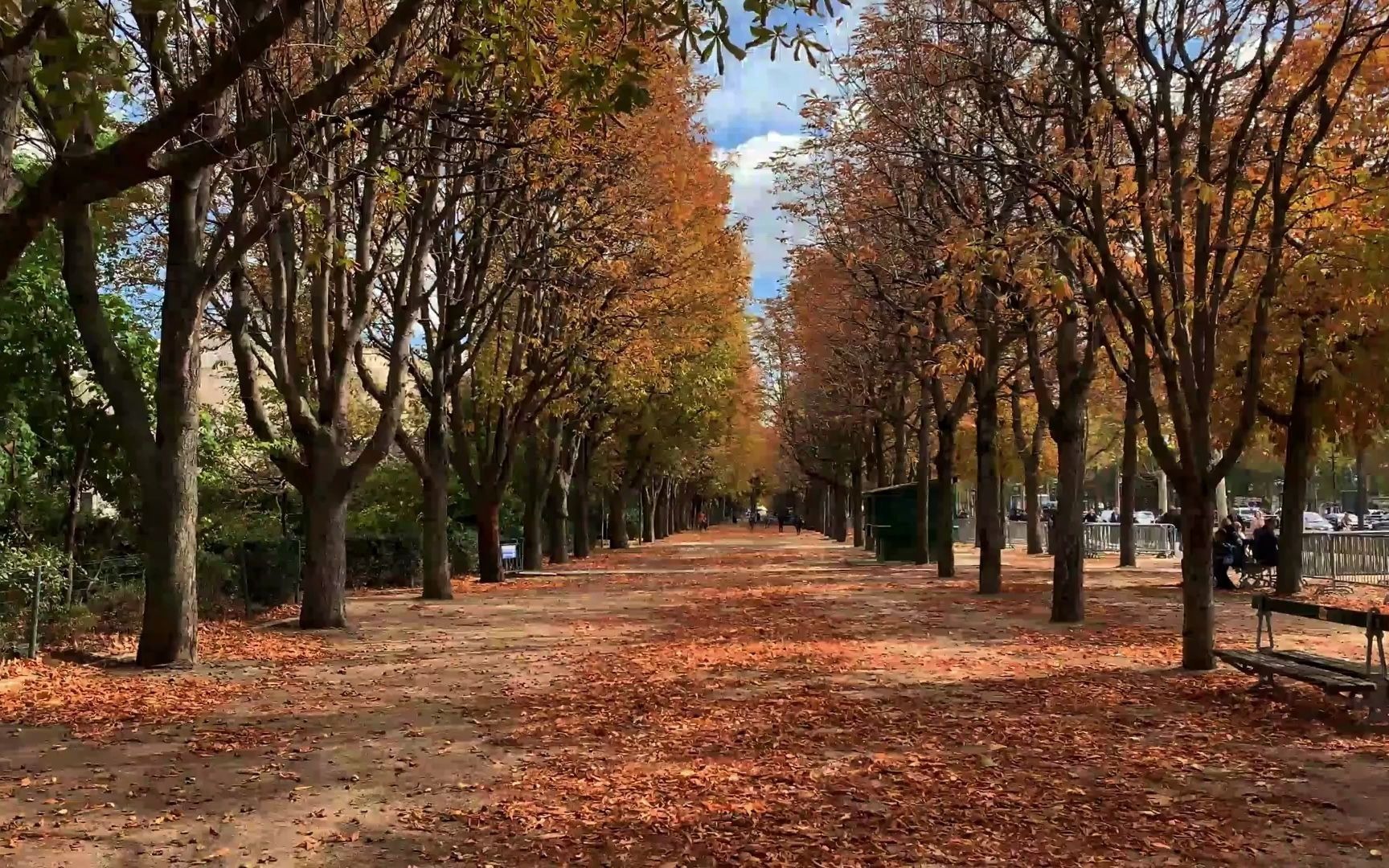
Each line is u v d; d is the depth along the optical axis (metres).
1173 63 10.68
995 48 15.92
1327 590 20.31
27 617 11.80
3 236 6.20
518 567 31.27
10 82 6.61
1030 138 14.11
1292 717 8.42
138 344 17.03
